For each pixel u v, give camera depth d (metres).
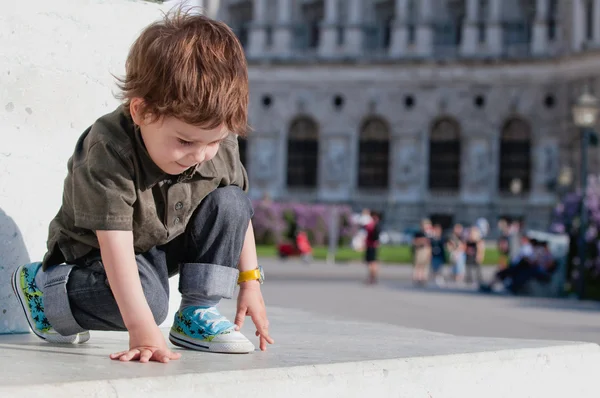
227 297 3.59
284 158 69.00
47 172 4.45
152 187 3.39
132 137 3.31
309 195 68.31
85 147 3.36
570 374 3.91
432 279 30.00
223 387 2.87
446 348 3.77
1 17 4.34
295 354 3.48
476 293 24.14
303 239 40.09
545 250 23.98
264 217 53.94
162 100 3.02
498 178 65.69
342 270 34.38
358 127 67.88
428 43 67.88
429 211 66.12
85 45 4.59
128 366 3.02
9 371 2.86
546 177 63.66
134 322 3.24
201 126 3.07
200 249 3.57
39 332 3.73
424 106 66.69
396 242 62.81
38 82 4.43
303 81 68.56
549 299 22.52
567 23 63.28
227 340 3.47
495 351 3.67
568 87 62.75
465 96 65.81
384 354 3.50
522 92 64.56
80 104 4.57
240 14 75.00
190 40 3.03
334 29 69.50
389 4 70.12
